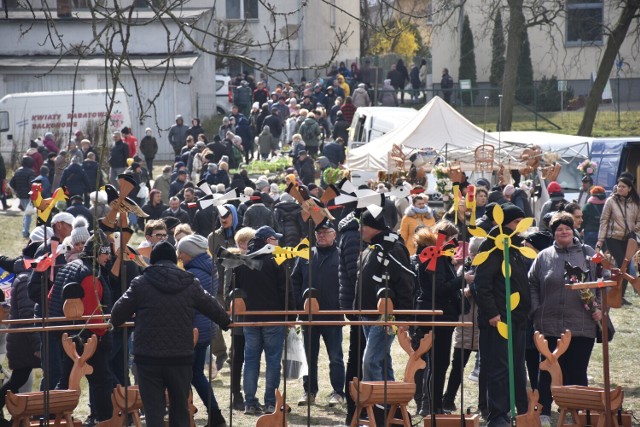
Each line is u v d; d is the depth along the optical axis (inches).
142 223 2231.8
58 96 2861.7
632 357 1095.6
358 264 815.7
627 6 3038.9
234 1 4266.7
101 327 673.6
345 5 4709.6
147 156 2842.0
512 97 3267.7
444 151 1814.7
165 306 649.0
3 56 3363.7
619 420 676.1
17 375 834.8
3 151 2859.3
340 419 872.9
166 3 693.3
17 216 2412.6
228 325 679.7
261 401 960.3
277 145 3157.0
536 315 815.1
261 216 1517.0
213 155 2455.7
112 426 717.3
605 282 659.4
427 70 4229.8
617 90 3801.7
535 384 869.8
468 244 918.4
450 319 834.2
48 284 828.6
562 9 3282.5
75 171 2210.9
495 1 3641.7
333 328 922.1
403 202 1637.6
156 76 3275.1
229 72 4296.3
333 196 693.9
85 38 3373.5
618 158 1887.3
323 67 723.4
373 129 2610.7
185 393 658.8
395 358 1115.9
